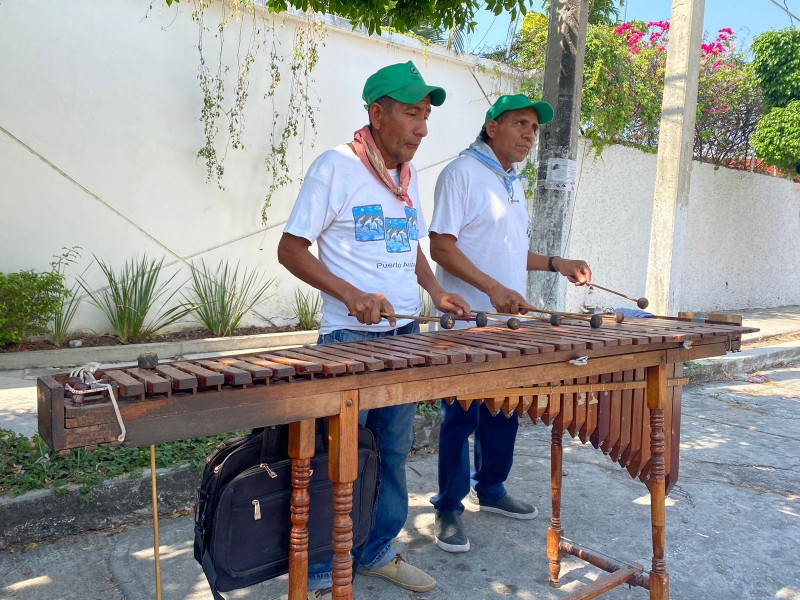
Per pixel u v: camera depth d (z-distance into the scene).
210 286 6.32
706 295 10.47
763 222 11.20
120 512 3.06
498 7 3.96
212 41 6.07
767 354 7.27
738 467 4.11
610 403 2.43
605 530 3.21
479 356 1.84
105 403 1.34
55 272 5.48
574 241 8.33
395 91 2.34
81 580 2.59
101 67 5.60
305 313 6.82
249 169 6.43
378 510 2.55
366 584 2.67
